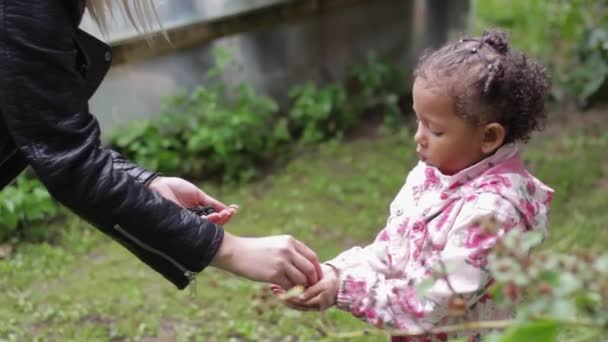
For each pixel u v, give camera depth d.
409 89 5.58
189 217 1.81
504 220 1.82
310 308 1.95
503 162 1.91
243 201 4.36
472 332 1.92
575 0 5.68
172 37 4.48
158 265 1.85
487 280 1.81
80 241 3.98
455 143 1.85
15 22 1.60
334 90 5.16
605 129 5.06
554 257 1.23
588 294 1.18
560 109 5.38
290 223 4.12
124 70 4.38
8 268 3.70
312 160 4.79
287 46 5.07
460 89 1.79
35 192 4.04
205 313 3.38
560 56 5.97
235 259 1.84
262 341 3.17
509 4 7.00
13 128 1.66
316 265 1.96
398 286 1.89
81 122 1.73
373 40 5.50
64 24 1.67
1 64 1.61
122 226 1.76
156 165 4.42
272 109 4.77
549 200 2.00
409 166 4.70
